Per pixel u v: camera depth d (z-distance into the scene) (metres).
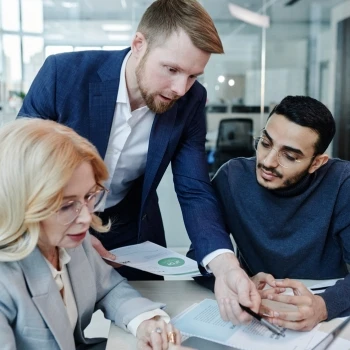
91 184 0.81
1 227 0.76
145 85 1.09
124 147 1.26
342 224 1.21
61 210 0.78
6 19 4.23
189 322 0.95
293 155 1.10
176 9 1.00
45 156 0.74
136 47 1.09
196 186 1.26
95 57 1.22
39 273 0.85
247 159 1.35
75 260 0.97
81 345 1.04
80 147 0.80
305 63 5.27
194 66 1.02
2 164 0.74
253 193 1.26
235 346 0.85
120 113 1.22
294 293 1.00
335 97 5.30
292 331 0.91
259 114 5.11
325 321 0.95
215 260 1.07
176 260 1.18
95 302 1.04
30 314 0.82
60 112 1.19
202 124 1.35
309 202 1.21
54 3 4.31
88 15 4.43
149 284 1.18
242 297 0.92
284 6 5.17
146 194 1.30
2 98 4.12
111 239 1.40
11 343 0.77
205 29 0.99
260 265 1.28
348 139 5.16
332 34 5.29
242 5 5.08
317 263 1.24
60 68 1.20
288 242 1.23
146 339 0.86
